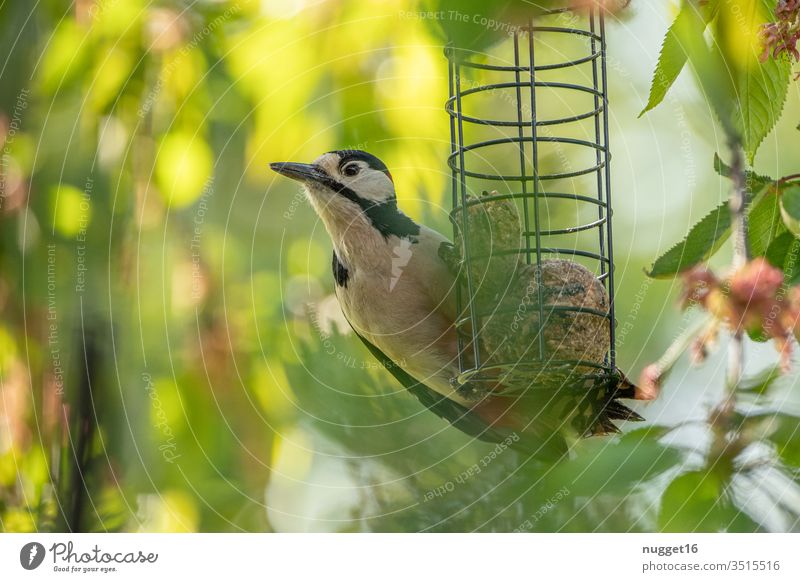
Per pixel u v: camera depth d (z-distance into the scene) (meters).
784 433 6.38
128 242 12.63
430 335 10.49
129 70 12.52
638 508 8.23
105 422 12.01
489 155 13.53
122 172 12.62
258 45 12.93
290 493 12.26
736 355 6.75
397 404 10.83
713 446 6.38
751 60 7.07
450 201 13.69
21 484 11.34
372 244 10.60
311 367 11.59
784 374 6.64
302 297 13.74
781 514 6.20
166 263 13.12
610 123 14.90
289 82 13.05
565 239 13.96
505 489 9.41
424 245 10.61
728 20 7.09
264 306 13.52
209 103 12.98
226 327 13.24
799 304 6.68
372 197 10.71
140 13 12.52
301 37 12.93
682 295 7.00
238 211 13.59
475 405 10.25
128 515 11.77
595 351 9.05
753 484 6.29
